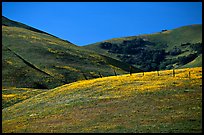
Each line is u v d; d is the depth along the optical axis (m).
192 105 40.69
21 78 104.12
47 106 51.47
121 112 41.50
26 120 45.41
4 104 64.88
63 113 45.38
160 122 35.75
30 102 57.72
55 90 62.25
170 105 41.59
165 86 50.69
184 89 48.25
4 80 99.69
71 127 38.47
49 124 41.34
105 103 46.56
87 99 50.22
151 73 64.81
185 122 34.84
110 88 54.28
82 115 42.97
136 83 55.59
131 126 35.59
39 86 101.44
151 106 42.12
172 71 63.78
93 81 63.00
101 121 39.16
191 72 60.47
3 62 113.94
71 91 57.94
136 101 45.09
